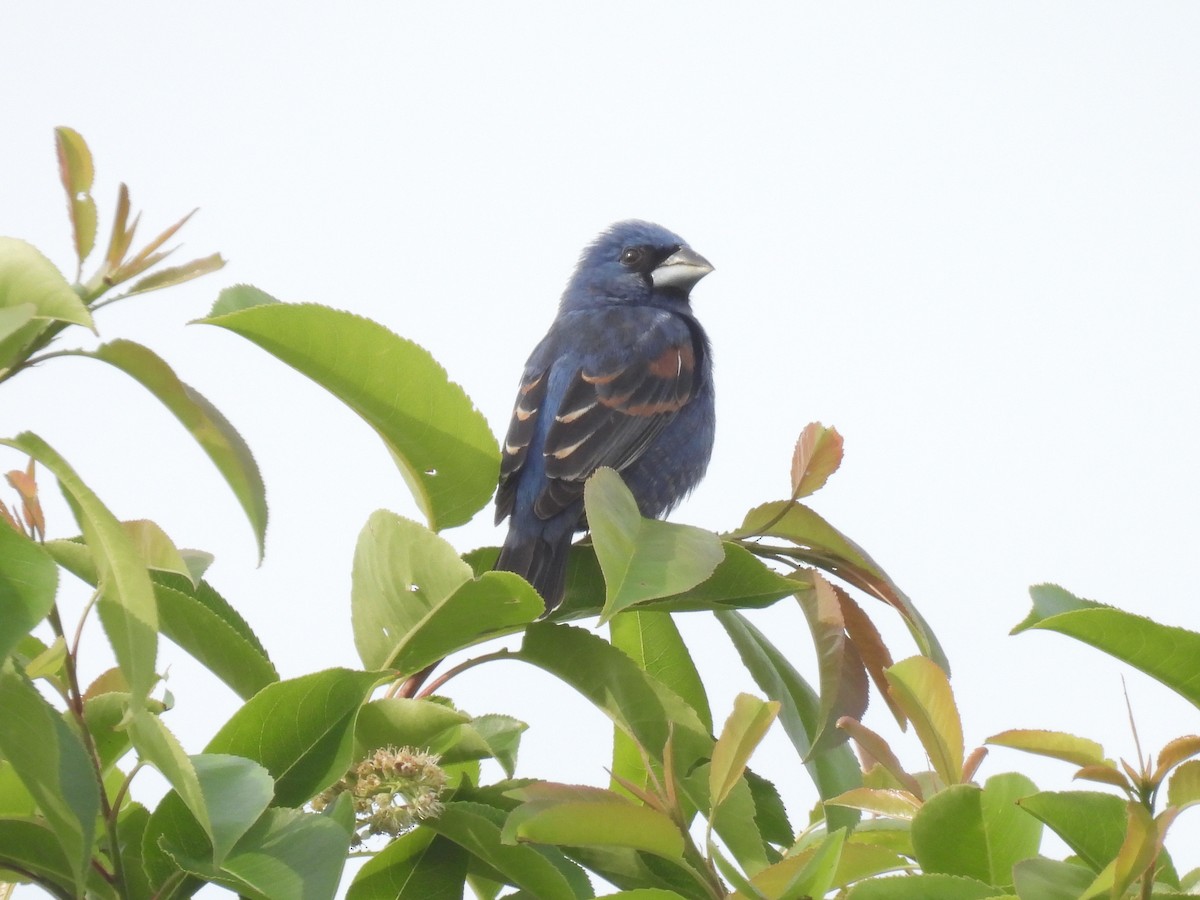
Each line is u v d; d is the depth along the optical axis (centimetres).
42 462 402
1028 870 406
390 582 567
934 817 454
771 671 645
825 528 645
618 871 516
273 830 435
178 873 448
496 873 548
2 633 358
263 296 630
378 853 522
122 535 404
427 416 649
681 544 556
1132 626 473
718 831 505
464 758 550
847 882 460
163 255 444
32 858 465
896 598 630
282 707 490
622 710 573
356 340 624
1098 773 405
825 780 614
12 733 391
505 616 560
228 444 476
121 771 536
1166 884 430
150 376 449
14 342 424
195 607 548
